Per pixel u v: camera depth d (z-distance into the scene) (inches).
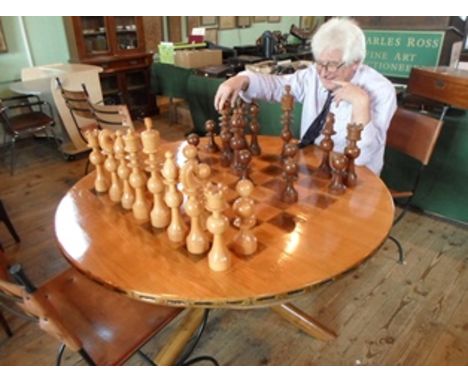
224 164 55.8
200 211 34.3
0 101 121.5
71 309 41.9
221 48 161.0
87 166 119.4
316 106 66.0
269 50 159.9
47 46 148.0
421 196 89.9
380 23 126.1
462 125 76.7
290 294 31.4
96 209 44.4
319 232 38.8
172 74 146.2
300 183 49.6
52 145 144.9
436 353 56.1
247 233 35.3
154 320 40.5
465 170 80.2
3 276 40.2
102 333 38.9
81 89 128.5
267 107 101.0
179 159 57.0
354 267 34.3
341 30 50.4
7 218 80.9
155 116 181.8
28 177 118.6
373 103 57.6
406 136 67.5
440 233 84.4
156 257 35.7
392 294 67.3
